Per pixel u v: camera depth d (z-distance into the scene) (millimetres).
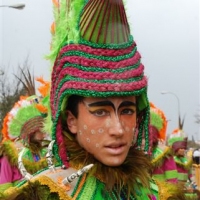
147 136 2648
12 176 5531
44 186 2348
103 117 2396
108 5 2400
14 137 5609
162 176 5867
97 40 2385
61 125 2494
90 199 2391
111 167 2465
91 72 2361
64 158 2463
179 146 8461
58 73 2463
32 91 4723
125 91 2359
